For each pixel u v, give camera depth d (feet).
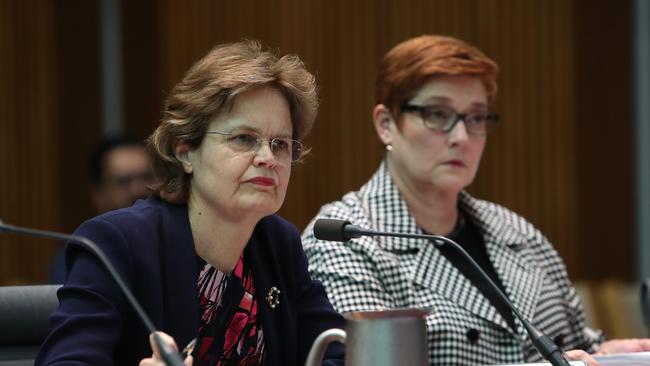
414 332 20.56
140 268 24.12
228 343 25.76
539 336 22.77
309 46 63.72
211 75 24.54
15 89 62.90
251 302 26.25
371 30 63.87
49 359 22.33
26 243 62.54
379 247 31.65
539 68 64.64
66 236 21.57
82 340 22.59
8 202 62.69
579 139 65.16
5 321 25.79
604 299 60.95
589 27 65.21
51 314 25.75
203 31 63.52
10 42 62.85
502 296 23.45
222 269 25.76
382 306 30.76
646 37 65.72
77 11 63.72
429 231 33.22
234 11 63.52
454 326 30.96
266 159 24.32
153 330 19.95
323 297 27.89
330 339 21.44
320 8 63.82
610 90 65.36
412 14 63.98
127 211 25.02
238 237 25.40
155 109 63.72
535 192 64.64
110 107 64.08
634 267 65.92
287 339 26.55
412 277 31.60
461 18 64.13
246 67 24.36
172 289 24.58
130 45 63.82
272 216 27.30
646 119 65.72
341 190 63.62
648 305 33.88
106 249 23.91
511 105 64.44
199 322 25.25
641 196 65.92
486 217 34.01
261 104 24.45
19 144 62.90
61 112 63.52
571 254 65.05
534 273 33.55
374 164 63.62
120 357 24.20
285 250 27.12
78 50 63.72
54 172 63.26
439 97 32.42
